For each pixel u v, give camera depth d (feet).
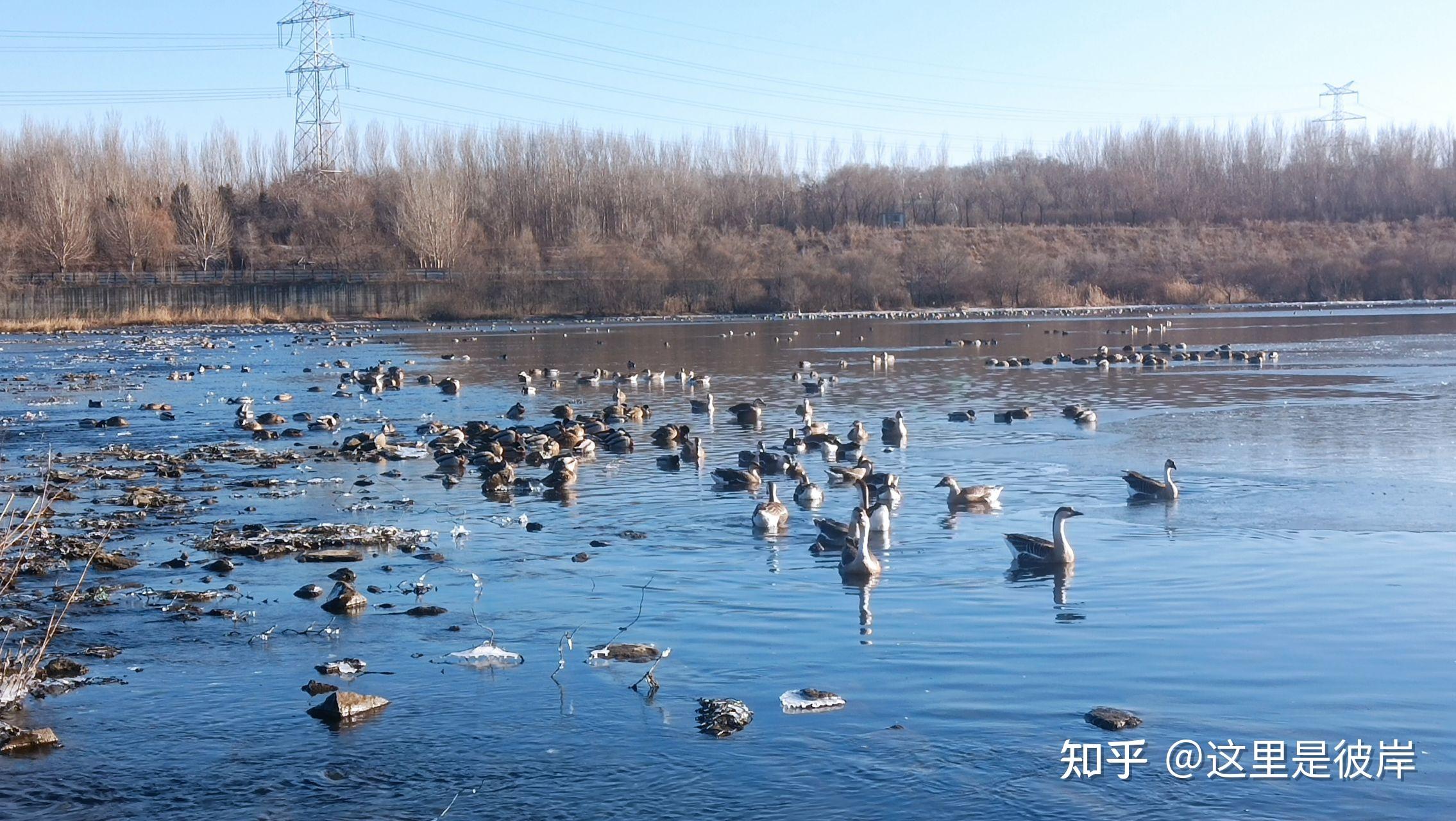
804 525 96.43
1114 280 493.77
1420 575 77.82
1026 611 70.54
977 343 310.24
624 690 58.59
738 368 250.37
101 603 73.15
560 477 114.01
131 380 226.58
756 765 50.44
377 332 371.97
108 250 468.34
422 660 63.00
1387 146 623.77
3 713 56.34
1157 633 66.18
